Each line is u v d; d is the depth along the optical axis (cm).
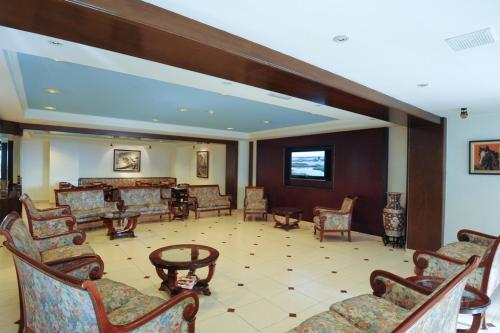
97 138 1055
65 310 162
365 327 188
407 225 507
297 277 386
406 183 573
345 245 551
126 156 1225
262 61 221
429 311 130
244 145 962
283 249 516
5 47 235
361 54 235
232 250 504
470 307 208
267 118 630
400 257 481
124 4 156
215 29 195
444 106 402
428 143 486
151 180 1256
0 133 609
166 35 177
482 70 264
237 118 642
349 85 297
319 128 686
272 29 197
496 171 429
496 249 267
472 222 451
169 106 529
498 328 273
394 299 227
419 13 172
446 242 475
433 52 227
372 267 430
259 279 377
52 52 245
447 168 476
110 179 1170
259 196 808
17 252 187
